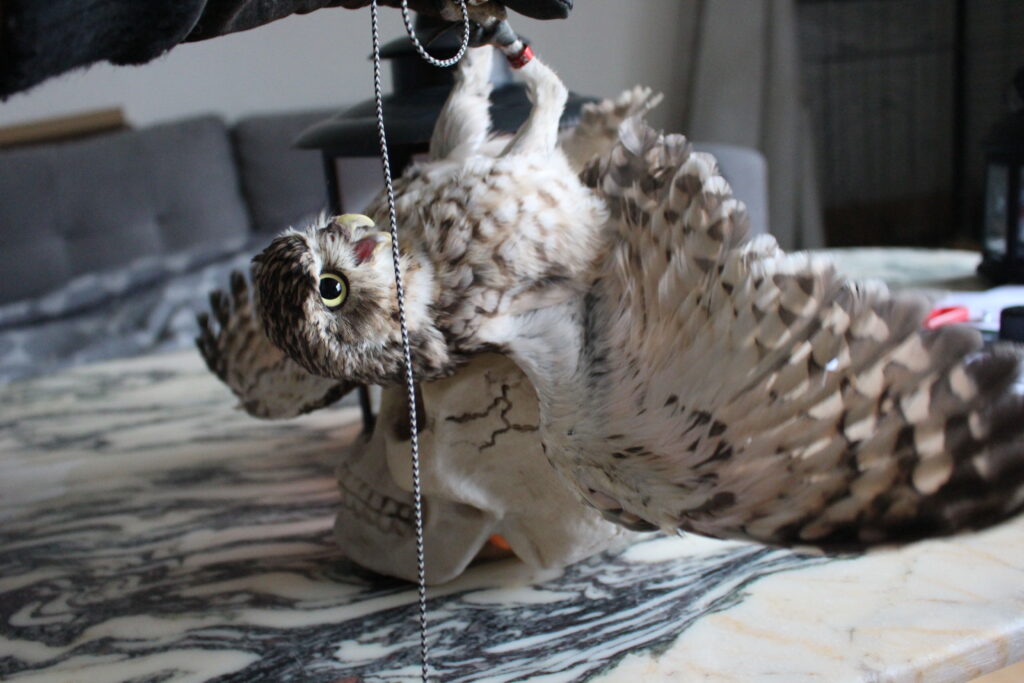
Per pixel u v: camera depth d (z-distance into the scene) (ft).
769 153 10.05
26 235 8.16
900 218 11.30
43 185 8.23
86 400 4.64
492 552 2.75
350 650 2.29
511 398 2.22
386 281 1.95
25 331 7.56
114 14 1.44
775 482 1.69
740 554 2.65
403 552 2.52
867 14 10.61
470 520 2.44
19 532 3.15
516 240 1.97
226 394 4.60
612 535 2.44
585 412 1.92
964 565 2.41
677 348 1.79
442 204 2.02
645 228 1.91
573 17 10.25
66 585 2.74
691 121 10.25
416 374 2.08
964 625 2.13
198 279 8.09
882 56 10.76
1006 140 4.35
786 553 2.60
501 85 2.86
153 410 4.42
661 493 1.82
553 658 2.16
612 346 1.92
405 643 2.31
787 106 9.92
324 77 9.89
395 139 2.71
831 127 10.93
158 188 8.59
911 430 1.57
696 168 1.82
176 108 9.64
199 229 8.71
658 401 1.80
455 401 2.22
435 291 2.00
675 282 1.80
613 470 1.87
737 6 9.77
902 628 2.14
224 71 9.66
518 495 2.34
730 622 2.22
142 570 2.82
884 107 10.93
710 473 1.74
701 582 2.49
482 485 2.32
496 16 2.08
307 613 2.49
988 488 1.53
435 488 2.31
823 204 11.12
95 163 8.41
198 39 1.71
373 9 1.80
